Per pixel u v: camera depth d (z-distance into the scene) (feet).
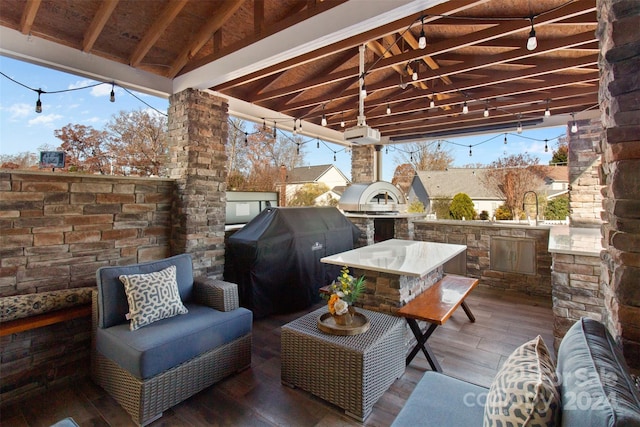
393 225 21.22
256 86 14.60
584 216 16.02
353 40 9.02
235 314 8.85
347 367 7.02
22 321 7.82
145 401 6.75
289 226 13.91
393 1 7.52
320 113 17.56
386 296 9.27
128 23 10.09
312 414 7.18
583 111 15.48
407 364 9.16
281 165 27.94
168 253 12.10
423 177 26.23
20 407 7.53
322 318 8.50
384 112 17.35
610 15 4.11
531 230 15.88
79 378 8.74
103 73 10.52
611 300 4.43
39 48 9.18
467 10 9.48
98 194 10.07
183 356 7.40
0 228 8.13
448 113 16.43
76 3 9.08
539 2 8.84
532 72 11.46
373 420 6.95
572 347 4.33
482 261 17.33
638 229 3.93
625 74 3.97
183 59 11.53
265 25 10.37
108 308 7.96
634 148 3.93
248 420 7.00
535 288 15.80
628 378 3.35
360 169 23.71
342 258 10.07
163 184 11.94
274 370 8.97
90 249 9.86
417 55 10.04
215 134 12.77
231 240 13.35
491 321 12.40
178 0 8.84
